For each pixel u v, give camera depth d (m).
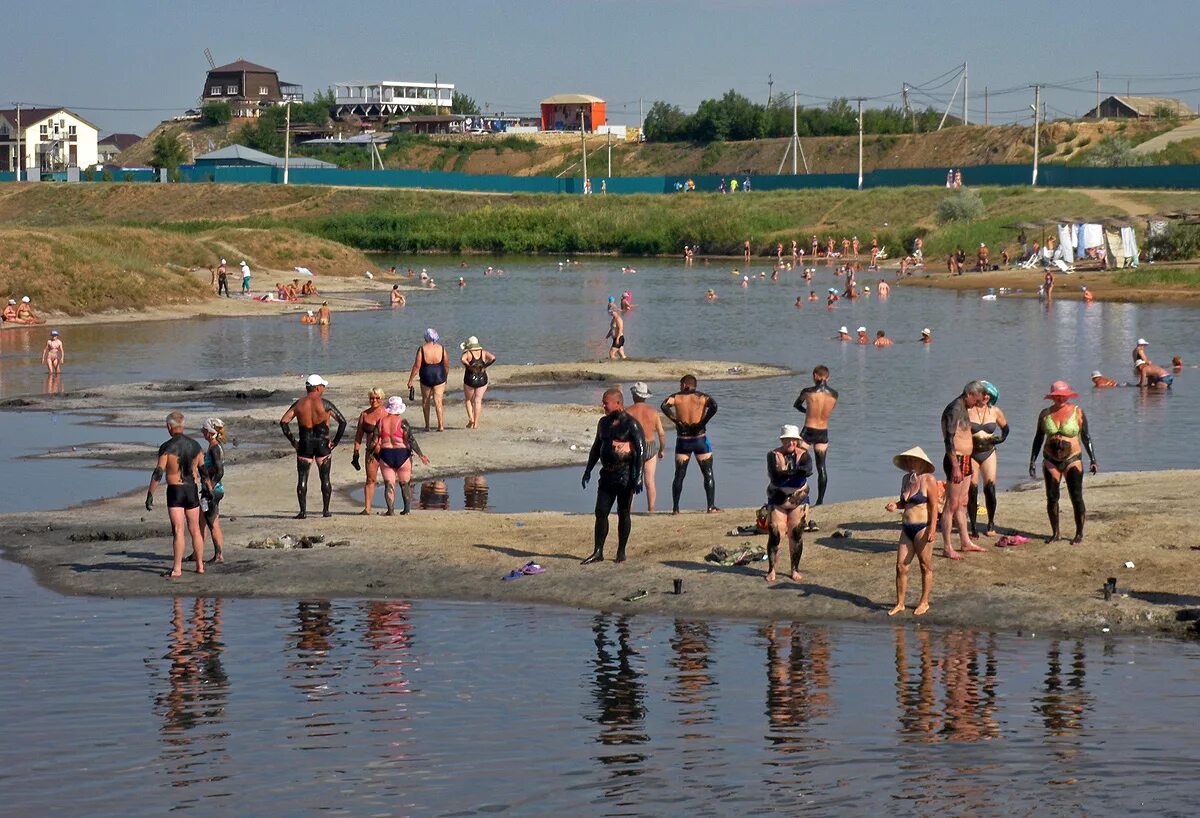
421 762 11.53
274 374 43.66
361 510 23.00
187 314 67.69
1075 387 39.38
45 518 22.20
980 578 16.88
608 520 19.73
